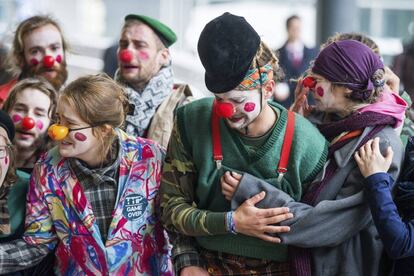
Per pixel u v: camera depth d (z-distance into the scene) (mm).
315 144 3977
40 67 5871
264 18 18516
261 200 3908
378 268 4047
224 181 3984
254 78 3793
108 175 4125
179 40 22172
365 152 3928
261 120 3965
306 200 3977
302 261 3977
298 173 3949
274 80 3977
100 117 4012
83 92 3994
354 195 3910
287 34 11234
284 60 10992
